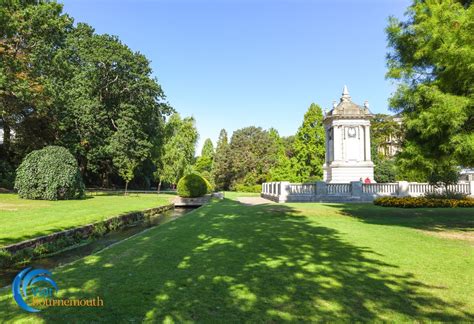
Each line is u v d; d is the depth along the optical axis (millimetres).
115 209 18812
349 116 30891
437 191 24672
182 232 11070
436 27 10203
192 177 29656
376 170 41906
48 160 23156
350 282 5527
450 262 6844
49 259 9367
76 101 34531
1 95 24766
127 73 37938
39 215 14539
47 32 26359
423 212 17172
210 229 11664
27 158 23250
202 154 80938
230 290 5152
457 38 9609
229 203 25547
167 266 6633
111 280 5723
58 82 29562
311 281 5582
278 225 12555
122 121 36219
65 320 4102
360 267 6469
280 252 7836
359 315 4199
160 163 41594
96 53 35781
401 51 12672
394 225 12547
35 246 9734
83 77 35500
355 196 25422
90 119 34312
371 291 5082
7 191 28859
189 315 4215
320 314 4234
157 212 22750
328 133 33594
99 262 7039
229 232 10930
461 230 11227
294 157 47000
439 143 10688
